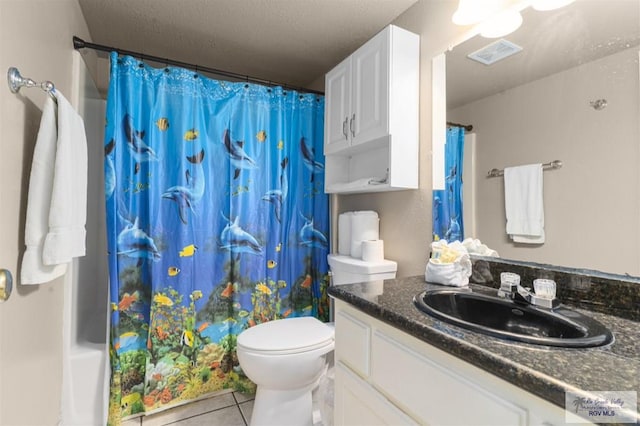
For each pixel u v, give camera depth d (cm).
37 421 110
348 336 108
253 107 198
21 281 93
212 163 188
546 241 105
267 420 145
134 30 184
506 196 117
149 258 168
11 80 87
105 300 206
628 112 87
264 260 199
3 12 84
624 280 87
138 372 167
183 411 171
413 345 82
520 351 63
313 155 220
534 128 108
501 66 119
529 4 110
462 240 133
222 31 185
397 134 147
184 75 177
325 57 216
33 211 95
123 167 164
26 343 100
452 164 138
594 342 67
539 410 55
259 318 196
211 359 184
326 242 223
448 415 71
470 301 108
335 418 113
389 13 166
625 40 88
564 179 100
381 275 161
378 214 183
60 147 101
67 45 144
